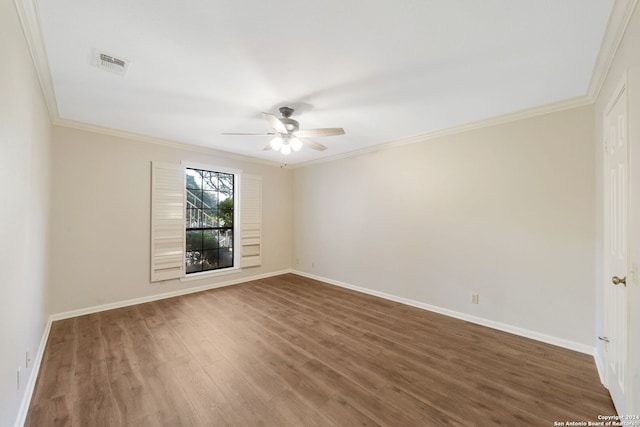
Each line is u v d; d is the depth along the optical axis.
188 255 4.55
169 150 4.14
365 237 4.45
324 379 2.09
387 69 2.08
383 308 3.70
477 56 1.91
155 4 1.44
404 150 3.91
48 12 1.48
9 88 1.34
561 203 2.63
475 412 1.75
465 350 2.55
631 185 1.47
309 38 1.72
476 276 3.19
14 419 1.54
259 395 1.90
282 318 3.33
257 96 2.53
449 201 3.43
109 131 3.54
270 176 5.56
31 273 2.04
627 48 1.51
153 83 2.30
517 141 2.89
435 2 1.43
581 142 2.52
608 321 2.00
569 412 1.75
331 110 2.84
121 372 2.17
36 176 2.20
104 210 3.55
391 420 1.67
